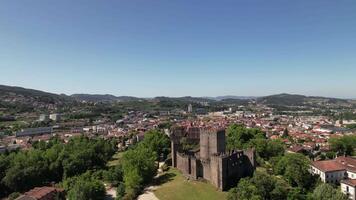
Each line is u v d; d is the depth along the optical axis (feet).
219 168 442.09
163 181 510.58
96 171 619.26
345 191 445.78
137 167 497.05
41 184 575.38
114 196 498.28
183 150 607.78
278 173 499.10
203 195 421.59
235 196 367.04
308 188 443.73
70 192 460.14
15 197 493.77
